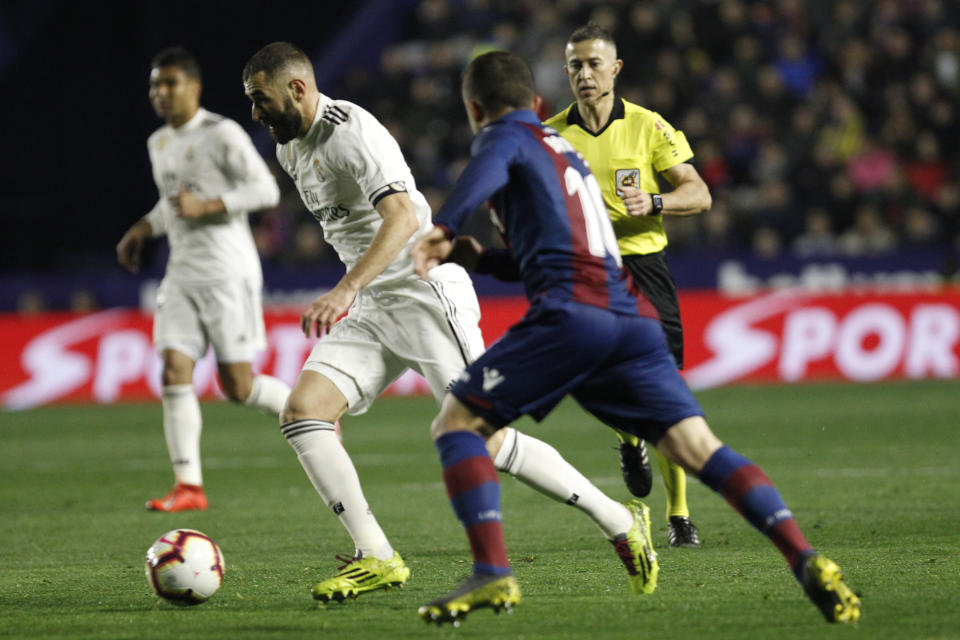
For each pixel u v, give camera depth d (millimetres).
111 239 72438
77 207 72500
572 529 22531
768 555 19234
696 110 64938
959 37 69312
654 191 21516
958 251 58188
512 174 13891
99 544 22094
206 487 30109
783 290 56656
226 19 76938
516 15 71125
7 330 52500
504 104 14281
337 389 17109
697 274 57344
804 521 22641
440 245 13023
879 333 55188
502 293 56094
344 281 15711
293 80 17031
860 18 70500
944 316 55562
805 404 46062
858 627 13859
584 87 21172
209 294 27266
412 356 17594
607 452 35125
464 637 13969
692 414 13914
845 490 26594
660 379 13953
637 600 15859
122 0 74188
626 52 66750
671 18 68250
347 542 21750
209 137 27375
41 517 25688
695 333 54406
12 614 15875
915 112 65625
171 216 27625
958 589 16016
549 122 21984
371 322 17641
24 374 52500
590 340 13578
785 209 60281
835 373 54906
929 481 27688
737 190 63188
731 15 68688
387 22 77625
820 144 63281
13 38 73312
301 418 16766
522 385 13656
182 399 26719
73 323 53250
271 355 52062
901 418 41031
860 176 63906
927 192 64438
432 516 24500
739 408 45281
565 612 15203
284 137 17484
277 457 36188
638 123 21453
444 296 17594
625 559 15961
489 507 13625
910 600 15305
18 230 71562
